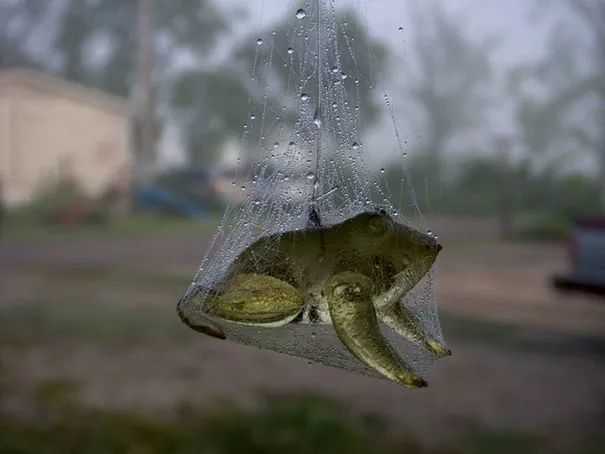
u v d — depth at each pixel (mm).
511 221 5547
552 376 2049
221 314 289
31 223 5660
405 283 291
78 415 1709
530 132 6430
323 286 288
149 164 7281
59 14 7742
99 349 2299
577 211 6305
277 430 1624
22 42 7656
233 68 7379
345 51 428
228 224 369
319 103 406
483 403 1831
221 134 7527
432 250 294
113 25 8023
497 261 4051
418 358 306
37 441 1535
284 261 293
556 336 2463
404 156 416
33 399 1811
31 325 2562
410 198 390
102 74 8133
